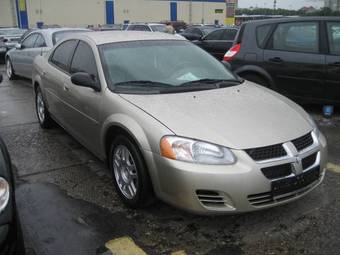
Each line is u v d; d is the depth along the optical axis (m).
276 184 3.23
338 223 3.58
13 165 4.91
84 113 4.48
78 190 4.23
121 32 5.11
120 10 51.62
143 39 4.81
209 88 4.22
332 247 3.24
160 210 3.80
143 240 3.35
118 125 3.72
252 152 3.21
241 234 3.43
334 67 6.47
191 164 3.16
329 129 6.32
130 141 3.63
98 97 4.14
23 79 11.86
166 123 3.40
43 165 4.91
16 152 5.35
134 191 3.69
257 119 3.57
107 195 4.12
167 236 3.41
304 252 3.19
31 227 3.52
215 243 3.31
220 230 3.49
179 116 3.50
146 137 3.42
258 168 3.16
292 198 3.38
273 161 3.24
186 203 3.20
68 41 5.46
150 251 3.21
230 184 3.11
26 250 3.20
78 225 3.56
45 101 5.95
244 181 3.12
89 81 4.19
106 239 3.36
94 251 3.20
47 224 3.58
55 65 5.59
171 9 55.94
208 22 59.53
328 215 3.71
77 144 5.64
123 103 3.80
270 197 3.25
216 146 3.20
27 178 4.54
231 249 3.23
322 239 3.35
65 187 4.31
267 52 7.07
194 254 3.17
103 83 4.13
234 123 3.45
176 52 4.75
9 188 2.59
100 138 4.16
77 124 4.77
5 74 13.12
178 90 4.07
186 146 3.21
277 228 3.52
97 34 5.00
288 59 6.85
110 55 4.42
